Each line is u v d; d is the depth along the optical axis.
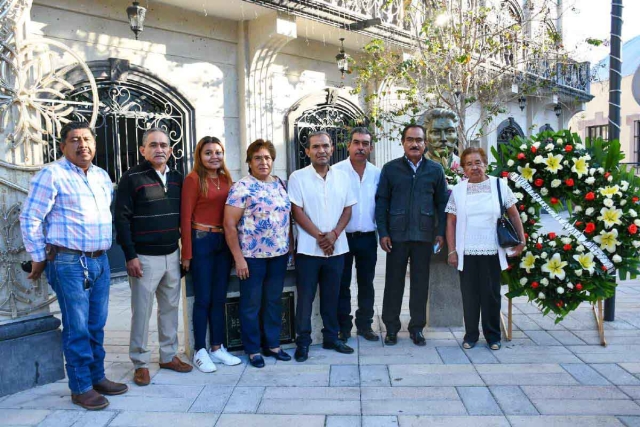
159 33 7.97
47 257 3.34
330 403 3.44
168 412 3.34
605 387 3.62
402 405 3.39
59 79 3.91
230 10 8.35
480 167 4.36
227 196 4.06
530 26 11.93
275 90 9.67
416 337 4.60
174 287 3.99
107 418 3.27
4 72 3.64
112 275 7.77
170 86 8.02
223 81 8.89
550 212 4.65
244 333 4.14
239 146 9.20
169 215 3.85
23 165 3.71
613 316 5.22
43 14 6.71
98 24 7.25
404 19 9.66
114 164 7.58
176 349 4.13
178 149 8.33
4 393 3.61
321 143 4.18
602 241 4.55
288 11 8.44
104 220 3.47
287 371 4.02
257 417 3.26
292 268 4.56
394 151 12.02
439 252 5.04
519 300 6.10
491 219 4.36
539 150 4.76
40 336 3.79
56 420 3.24
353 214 4.61
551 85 12.69
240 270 4.01
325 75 10.69
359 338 4.83
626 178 4.71
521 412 3.27
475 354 4.34
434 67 8.82
